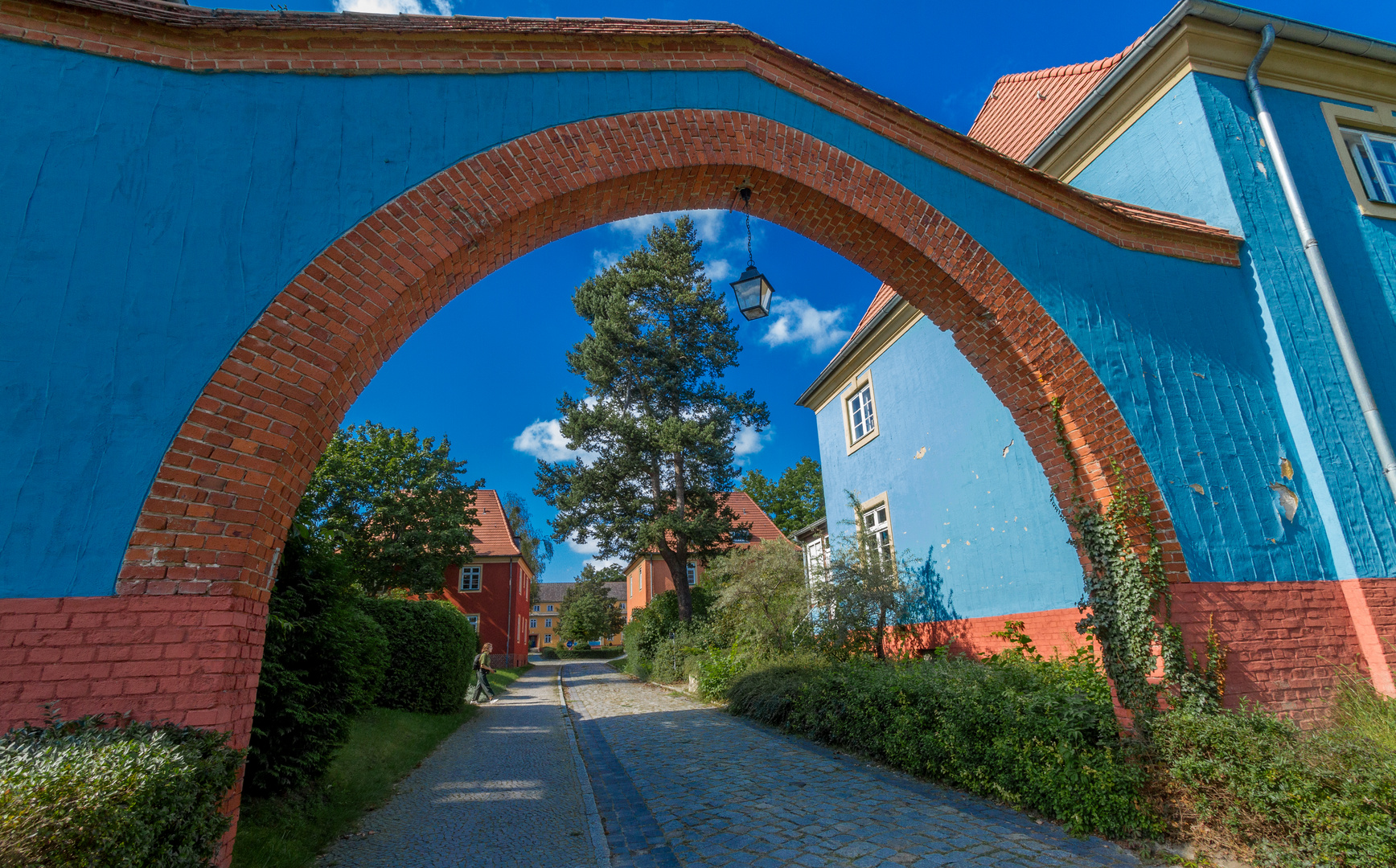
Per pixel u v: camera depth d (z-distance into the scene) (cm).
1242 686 550
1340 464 640
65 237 371
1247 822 430
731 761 763
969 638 1041
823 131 597
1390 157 842
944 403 1152
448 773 761
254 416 378
